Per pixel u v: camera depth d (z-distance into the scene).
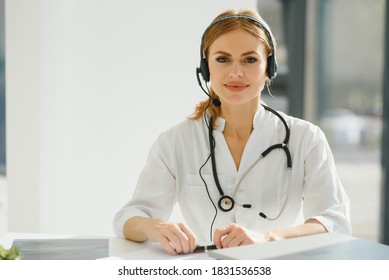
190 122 1.69
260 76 1.46
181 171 1.64
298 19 3.60
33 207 2.28
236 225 1.26
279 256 1.10
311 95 3.63
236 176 1.58
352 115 3.54
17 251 1.14
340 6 3.55
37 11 2.23
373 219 3.47
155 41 2.32
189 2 2.32
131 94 2.33
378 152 3.45
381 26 3.39
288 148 1.61
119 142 2.34
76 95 2.31
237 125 1.61
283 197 1.58
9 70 2.27
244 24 1.44
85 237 1.42
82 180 2.32
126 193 2.34
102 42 2.31
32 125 2.27
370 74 3.46
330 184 1.53
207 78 1.57
